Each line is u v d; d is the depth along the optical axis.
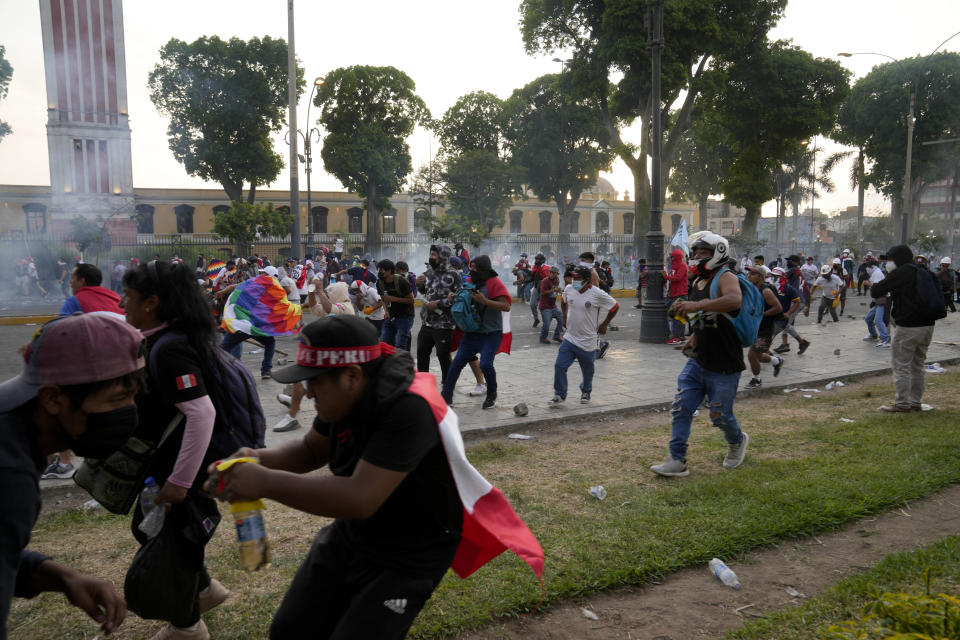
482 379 8.42
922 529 4.23
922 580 3.45
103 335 1.58
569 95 37.81
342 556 2.06
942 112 49.66
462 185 52.12
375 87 47.69
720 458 5.78
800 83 39.34
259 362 10.97
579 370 10.24
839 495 4.66
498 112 55.22
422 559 1.98
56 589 1.83
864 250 46.78
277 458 2.12
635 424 7.21
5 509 1.44
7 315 20.28
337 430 2.01
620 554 3.82
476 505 2.01
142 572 2.46
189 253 30.84
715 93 38.56
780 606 3.34
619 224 70.44
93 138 39.91
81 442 1.60
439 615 3.19
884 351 12.10
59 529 4.39
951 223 51.53
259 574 3.66
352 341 1.81
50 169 39.31
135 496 2.55
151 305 2.50
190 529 2.52
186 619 2.68
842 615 3.16
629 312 20.61
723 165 52.75
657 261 13.47
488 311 7.38
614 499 4.79
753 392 8.64
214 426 2.59
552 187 54.94
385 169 47.28
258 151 45.56
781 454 5.83
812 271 23.92
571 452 6.04
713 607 3.35
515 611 3.25
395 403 1.81
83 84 39.62
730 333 5.13
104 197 40.12
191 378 2.42
